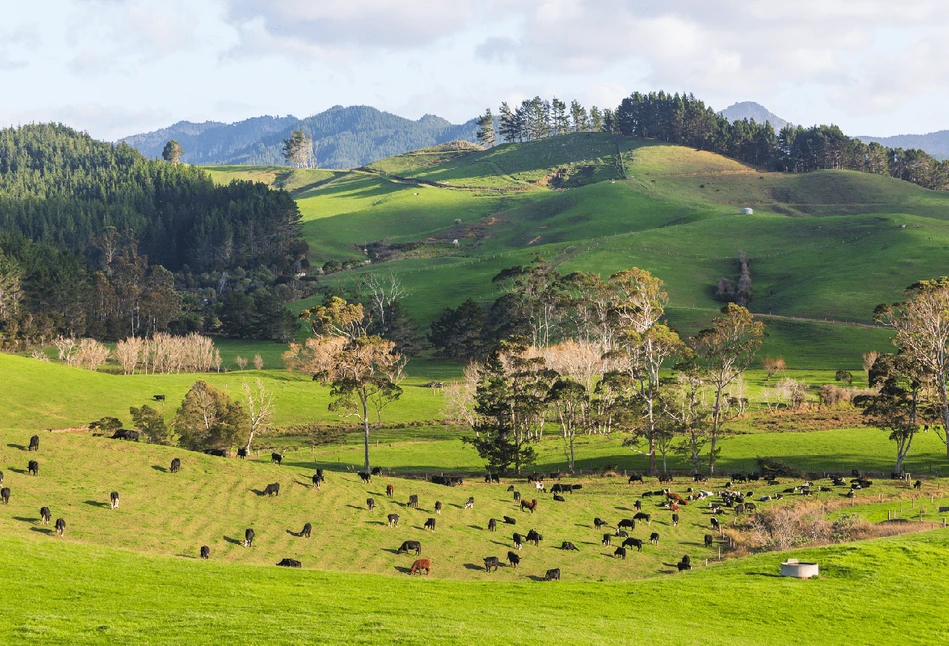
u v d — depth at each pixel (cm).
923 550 4494
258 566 4219
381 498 6888
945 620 3481
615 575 5819
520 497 7944
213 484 6259
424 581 4072
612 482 9262
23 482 5509
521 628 3038
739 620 3425
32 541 4050
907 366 9975
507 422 10188
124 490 5762
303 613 3098
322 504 6412
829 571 4181
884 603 3675
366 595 3575
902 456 9500
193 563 4112
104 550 4138
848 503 7712
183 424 9931
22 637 2619
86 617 2883
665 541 6844
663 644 2988
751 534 6800
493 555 6031
